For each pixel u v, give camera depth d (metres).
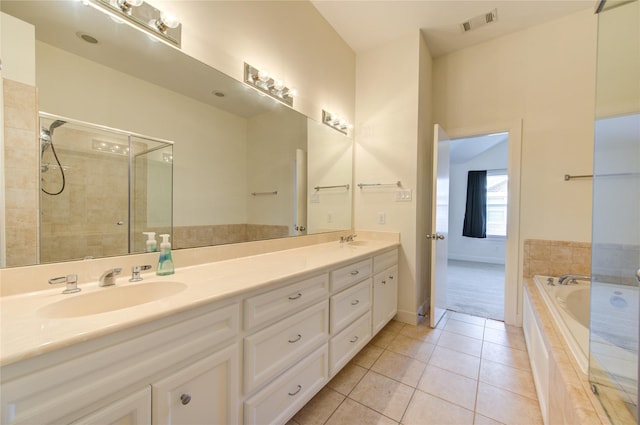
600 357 0.96
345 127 2.69
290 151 2.11
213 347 0.97
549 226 2.43
